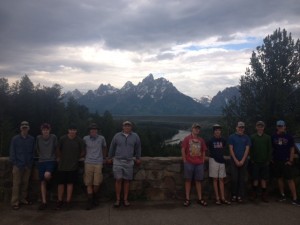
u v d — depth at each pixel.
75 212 6.68
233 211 6.79
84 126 55.34
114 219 6.27
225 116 15.87
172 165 7.64
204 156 7.39
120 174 6.98
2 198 7.29
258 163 7.49
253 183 7.66
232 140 7.47
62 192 7.00
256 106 15.00
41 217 6.36
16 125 57.28
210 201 7.54
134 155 7.55
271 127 13.52
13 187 6.90
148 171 7.60
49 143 7.04
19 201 7.09
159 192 7.61
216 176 7.38
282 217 6.41
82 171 7.47
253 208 7.00
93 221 6.15
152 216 6.45
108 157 7.28
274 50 15.66
